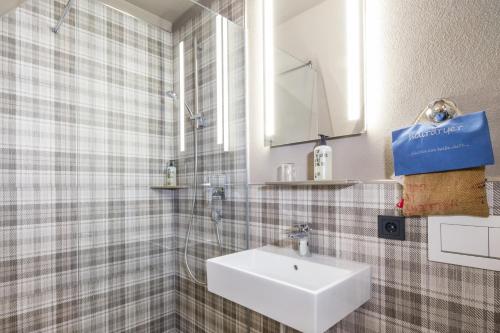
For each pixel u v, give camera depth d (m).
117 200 1.78
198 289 1.84
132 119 1.86
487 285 0.83
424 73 0.99
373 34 1.12
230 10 1.71
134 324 1.84
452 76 0.93
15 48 1.43
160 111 2.01
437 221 0.92
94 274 1.67
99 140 1.71
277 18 1.45
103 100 1.74
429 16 0.98
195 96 1.89
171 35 2.09
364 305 1.09
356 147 1.15
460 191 0.86
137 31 1.91
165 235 2.01
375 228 1.06
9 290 1.39
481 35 0.88
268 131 1.47
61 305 1.55
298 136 1.34
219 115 1.73
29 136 1.46
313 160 1.29
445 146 0.89
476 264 0.84
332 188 1.19
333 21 1.24
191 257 1.90
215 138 1.76
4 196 1.38
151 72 1.97
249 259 1.31
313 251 1.25
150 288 1.92
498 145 0.84
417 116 1.00
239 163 1.61
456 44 0.92
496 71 0.85
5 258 1.38
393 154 1.00
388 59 1.08
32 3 1.49
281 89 1.43
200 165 1.85
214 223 1.74
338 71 1.21
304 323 0.80
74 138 1.62
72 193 1.60
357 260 1.11
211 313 1.75
